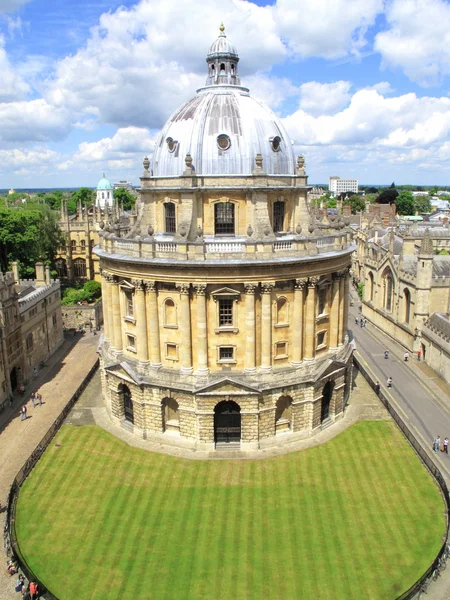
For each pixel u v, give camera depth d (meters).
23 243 107.62
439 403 65.25
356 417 59.59
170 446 53.44
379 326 98.44
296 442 53.97
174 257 49.75
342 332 59.78
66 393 69.88
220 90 57.97
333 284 56.16
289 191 56.00
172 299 51.12
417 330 81.69
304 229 58.25
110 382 57.09
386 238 111.06
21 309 72.12
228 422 52.91
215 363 51.84
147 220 57.53
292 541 39.91
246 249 49.19
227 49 58.81
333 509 43.53
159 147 57.22
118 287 55.62
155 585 35.78
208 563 37.78
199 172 52.88
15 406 66.00
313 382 52.97
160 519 42.56
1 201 130.50
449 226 146.25
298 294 51.62
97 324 102.62
